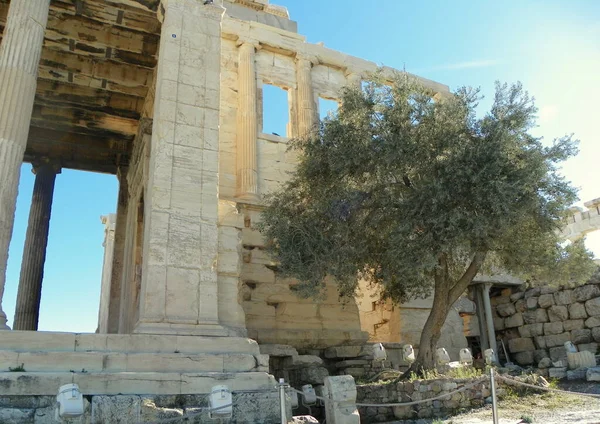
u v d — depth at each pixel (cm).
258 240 2122
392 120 1747
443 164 1670
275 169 2352
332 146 1838
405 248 1628
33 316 2205
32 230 2302
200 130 1380
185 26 1475
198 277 1245
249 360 1139
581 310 2430
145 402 960
